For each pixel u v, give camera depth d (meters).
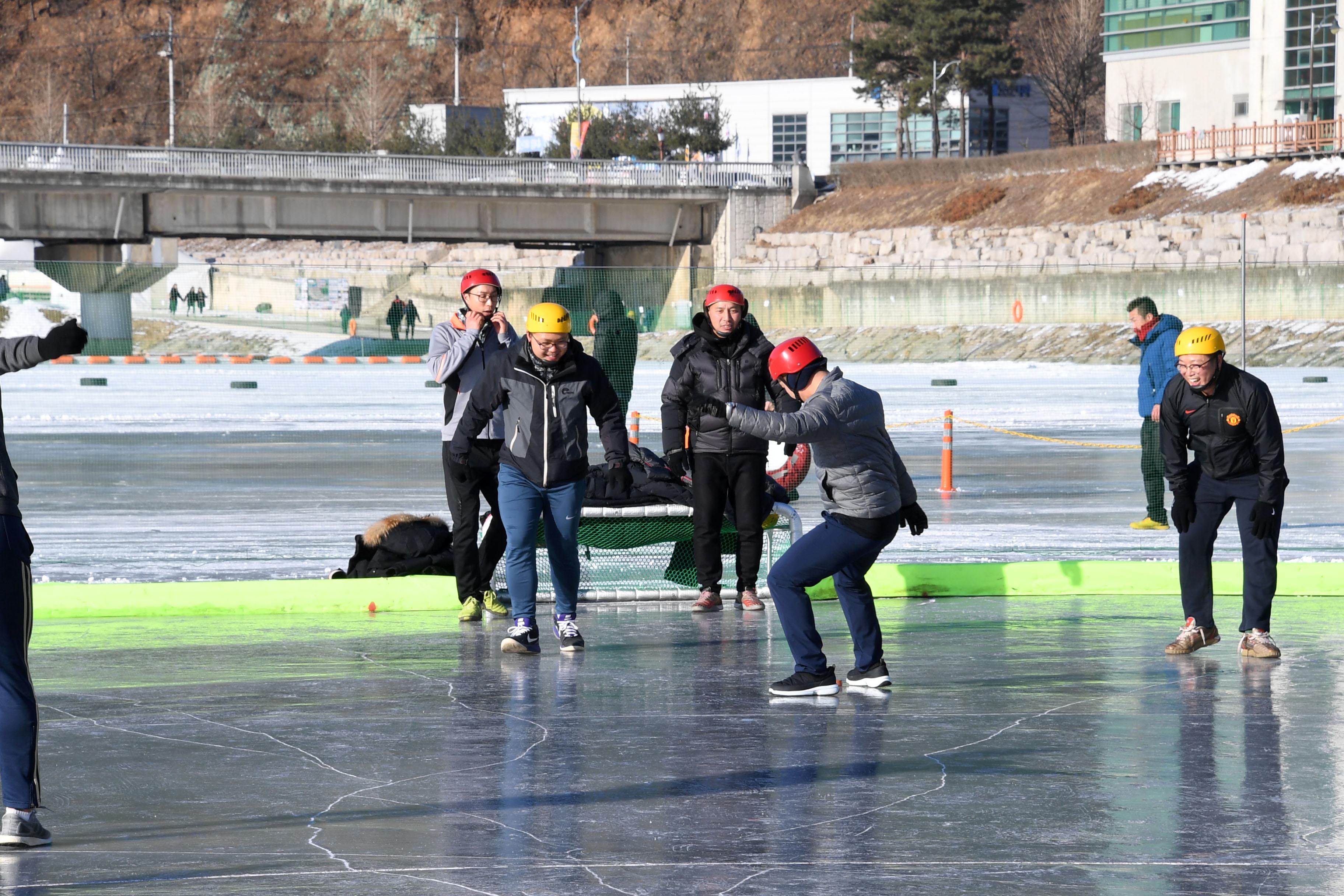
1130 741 21.42
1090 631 30.98
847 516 24.45
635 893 14.99
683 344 33.22
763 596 34.50
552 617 33.03
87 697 24.56
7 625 16.47
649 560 38.03
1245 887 15.17
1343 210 178.75
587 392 28.38
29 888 15.22
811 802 18.36
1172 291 175.75
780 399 32.16
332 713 23.41
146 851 16.45
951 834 17.02
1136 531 46.25
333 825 17.42
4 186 189.38
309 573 38.12
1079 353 171.50
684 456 33.00
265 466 66.38
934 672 26.81
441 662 27.81
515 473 28.22
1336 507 51.28
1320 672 26.53
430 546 35.56
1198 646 28.34
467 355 31.28
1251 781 19.27
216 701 24.30
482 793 18.81
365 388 124.12
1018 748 21.11
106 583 34.16
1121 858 16.12
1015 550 42.34
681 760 20.47
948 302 195.38
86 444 76.69
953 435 83.81
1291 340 158.12
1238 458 27.53
